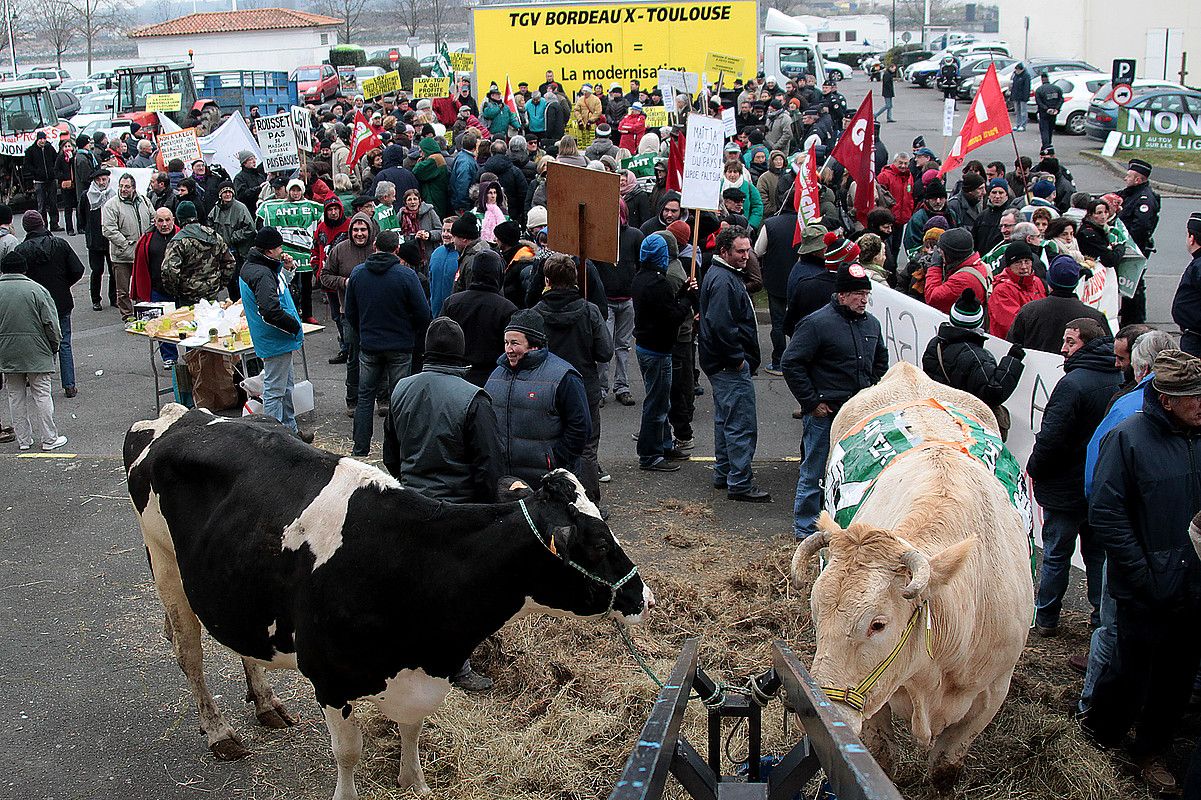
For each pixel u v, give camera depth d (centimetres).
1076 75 3466
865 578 376
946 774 467
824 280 849
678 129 1262
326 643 434
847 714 371
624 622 428
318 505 444
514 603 429
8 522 817
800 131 2294
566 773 500
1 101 2758
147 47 5662
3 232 1100
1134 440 478
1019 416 714
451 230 1005
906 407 556
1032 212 1117
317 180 1483
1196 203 2177
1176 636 486
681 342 906
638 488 862
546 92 2412
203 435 497
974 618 424
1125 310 1222
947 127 1889
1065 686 566
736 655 597
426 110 2067
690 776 285
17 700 575
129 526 808
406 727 477
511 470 618
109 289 1574
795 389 723
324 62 5159
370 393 910
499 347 759
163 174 1598
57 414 1080
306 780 505
